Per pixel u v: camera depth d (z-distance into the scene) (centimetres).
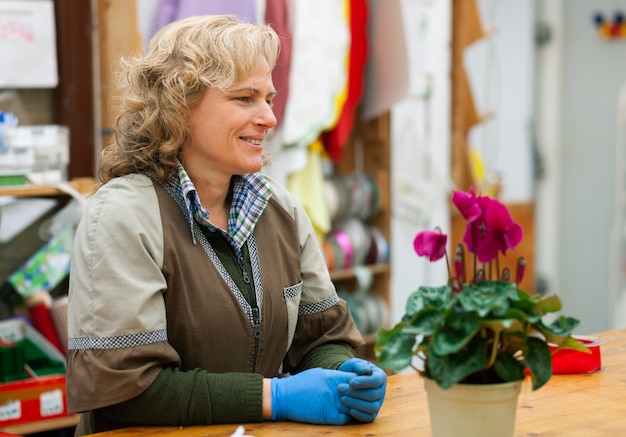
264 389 163
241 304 174
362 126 411
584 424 155
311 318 190
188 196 173
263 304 177
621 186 554
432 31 419
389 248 405
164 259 167
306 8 348
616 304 554
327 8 355
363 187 396
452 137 446
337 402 160
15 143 281
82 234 168
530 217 546
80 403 160
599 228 561
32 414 276
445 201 433
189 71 170
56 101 318
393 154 413
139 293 162
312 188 370
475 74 521
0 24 298
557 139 559
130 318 161
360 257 394
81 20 314
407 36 412
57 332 304
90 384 159
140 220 167
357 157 416
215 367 173
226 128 172
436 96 425
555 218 565
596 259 563
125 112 179
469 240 136
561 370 187
